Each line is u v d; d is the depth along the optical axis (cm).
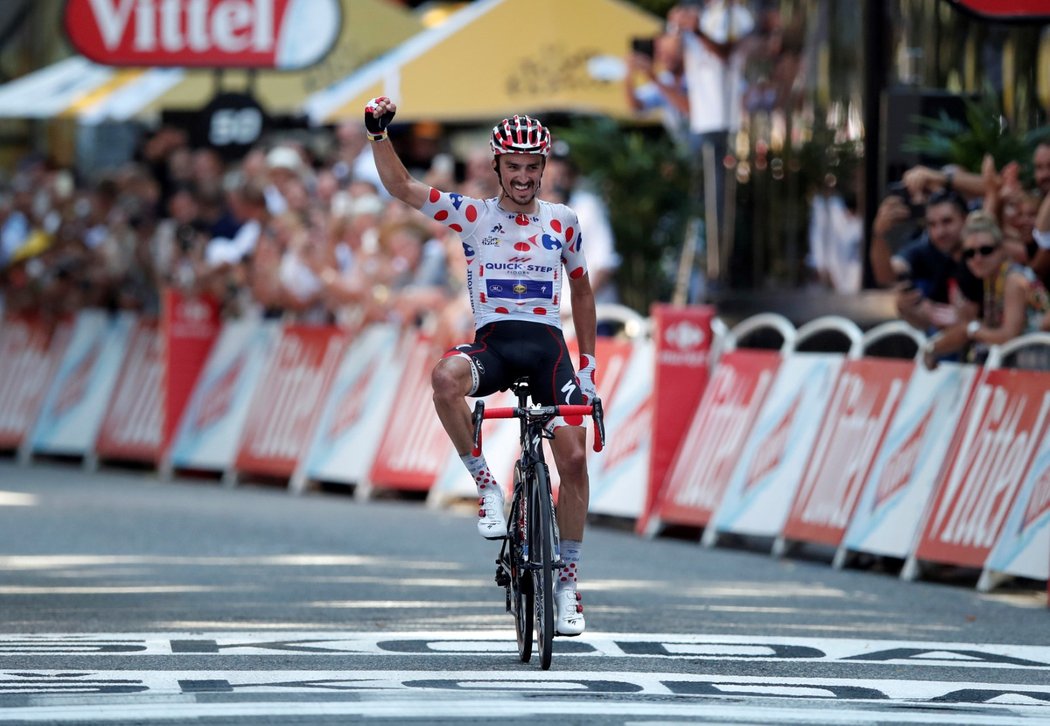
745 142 4088
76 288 5075
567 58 4409
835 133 3744
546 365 2111
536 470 2025
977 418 2911
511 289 2106
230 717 1691
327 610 2483
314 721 1672
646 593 2702
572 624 2064
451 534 3497
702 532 3550
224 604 2538
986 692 1927
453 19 4584
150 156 5128
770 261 3984
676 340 3541
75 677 1931
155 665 2016
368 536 3441
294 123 5603
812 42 3838
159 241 4794
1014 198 2992
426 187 2108
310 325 4431
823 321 3319
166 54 4831
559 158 4103
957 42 3478
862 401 3155
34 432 5050
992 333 2927
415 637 2245
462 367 2075
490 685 1891
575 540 2075
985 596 2794
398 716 1695
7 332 5206
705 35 4150
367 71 4681
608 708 1756
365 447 4212
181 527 3553
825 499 3170
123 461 4966
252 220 4619
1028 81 3391
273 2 4819
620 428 3659
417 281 4212
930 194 3069
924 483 2978
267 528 3553
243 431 4512
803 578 2967
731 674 1998
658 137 4969
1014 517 2788
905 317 3086
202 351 4647
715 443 3453
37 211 5391
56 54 7162
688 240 4388
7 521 3609
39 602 2552
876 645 2247
